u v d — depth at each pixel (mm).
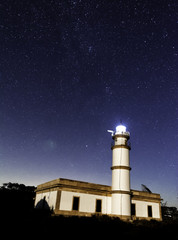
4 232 12984
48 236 12758
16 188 43375
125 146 25234
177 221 25312
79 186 22500
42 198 25672
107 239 13477
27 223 15859
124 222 19969
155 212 26938
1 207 25734
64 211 20719
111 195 24312
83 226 16188
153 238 14914
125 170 24094
